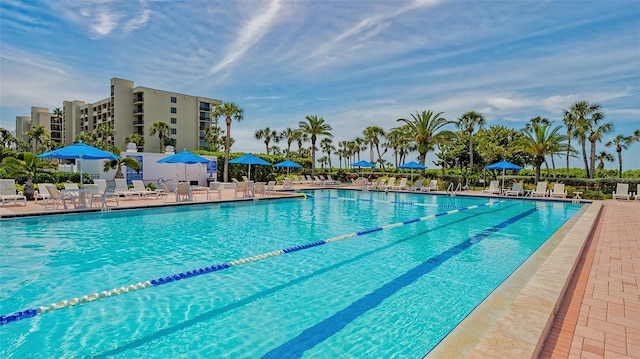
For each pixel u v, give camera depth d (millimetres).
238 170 29688
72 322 3844
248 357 3168
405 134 31422
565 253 5578
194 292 4785
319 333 3639
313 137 34688
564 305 3768
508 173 38844
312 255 6867
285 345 3391
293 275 5566
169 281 5227
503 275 5629
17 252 6801
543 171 43188
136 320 3906
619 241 7316
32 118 82250
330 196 21250
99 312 4117
